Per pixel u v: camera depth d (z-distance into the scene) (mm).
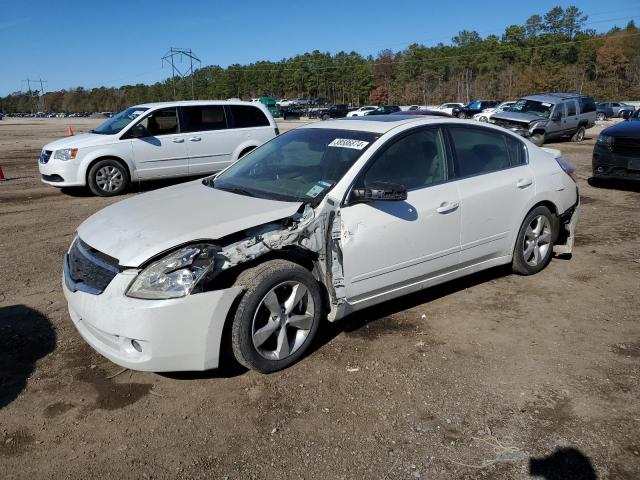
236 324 3332
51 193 10586
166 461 2783
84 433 3006
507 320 4340
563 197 5305
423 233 4137
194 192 4219
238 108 11523
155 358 3145
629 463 2715
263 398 3307
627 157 9266
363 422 3072
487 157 4793
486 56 108000
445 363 3686
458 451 2828
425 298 4797
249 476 2672
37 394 3371
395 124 4340
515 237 4957
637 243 6465
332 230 3691
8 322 4359
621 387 3371
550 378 3486
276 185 4172
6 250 6434
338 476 2666
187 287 3145
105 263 3303
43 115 146750
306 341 3695
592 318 4359
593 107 22328
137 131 10328
